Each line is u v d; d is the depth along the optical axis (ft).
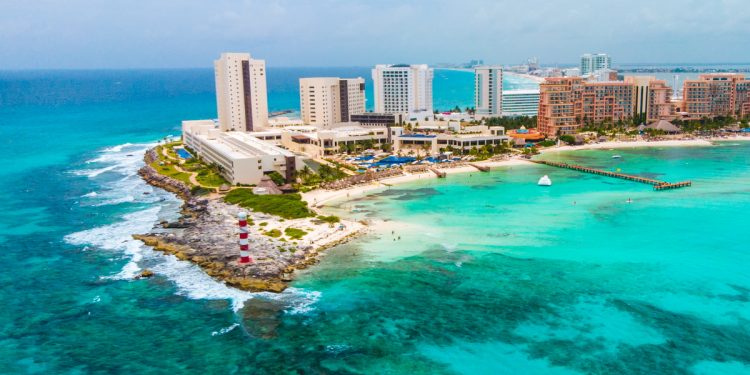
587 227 632.79
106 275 511.81
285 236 596.70
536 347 387.55
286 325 419.13
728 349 382.83
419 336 402.72
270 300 456.86
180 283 491.31
